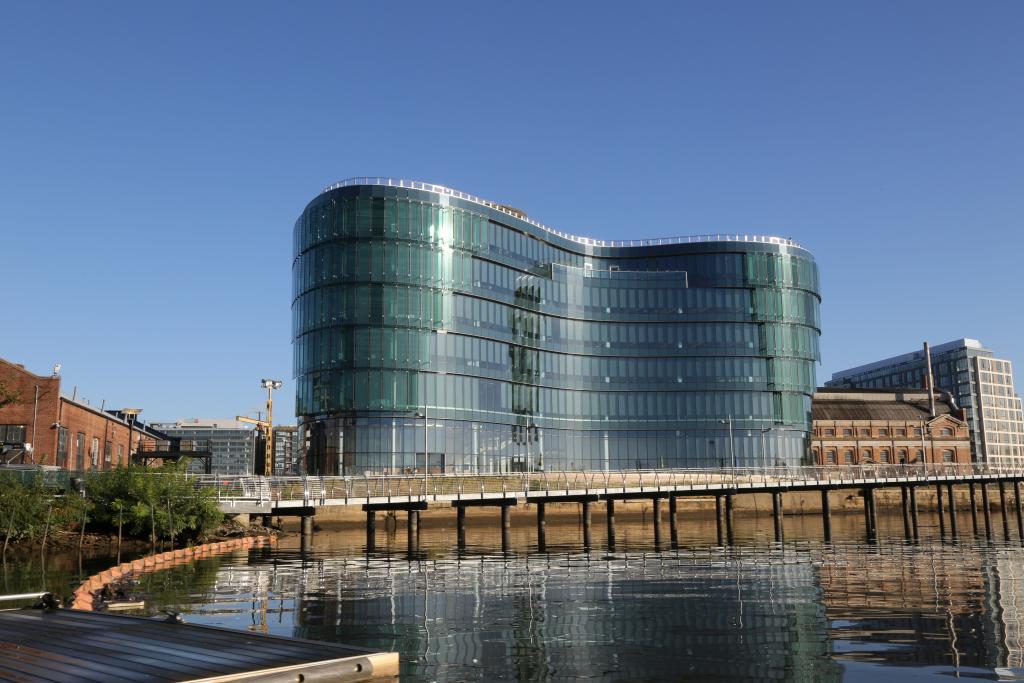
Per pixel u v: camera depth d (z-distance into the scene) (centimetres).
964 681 1479
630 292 9494
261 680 1038
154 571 3434
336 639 1900
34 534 4175
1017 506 8200
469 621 2148
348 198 7712
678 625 2078
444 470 7625
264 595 2658
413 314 7625
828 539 5712
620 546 5169
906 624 2069
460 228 8044
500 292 8381
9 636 1293
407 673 1557
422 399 7575
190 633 1320
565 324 9106
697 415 9388
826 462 11650
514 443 8331
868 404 12381
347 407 7438
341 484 5775
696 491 6162
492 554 4494
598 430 9131
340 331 7550
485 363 8138
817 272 10281
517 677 1522
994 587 2797
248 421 13488
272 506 4881
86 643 1233
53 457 5984
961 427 12106
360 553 4544
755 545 5097
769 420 9531
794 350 9781
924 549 4672
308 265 7875
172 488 4631
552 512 8600
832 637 1902
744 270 9781
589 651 1755
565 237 9581
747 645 1812
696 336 9538
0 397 5700
